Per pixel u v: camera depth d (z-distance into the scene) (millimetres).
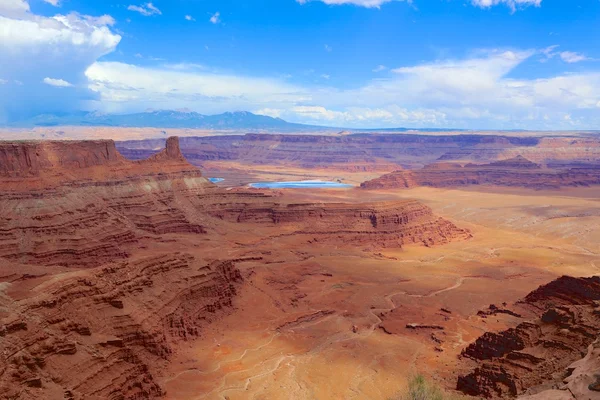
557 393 46250
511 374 55781
